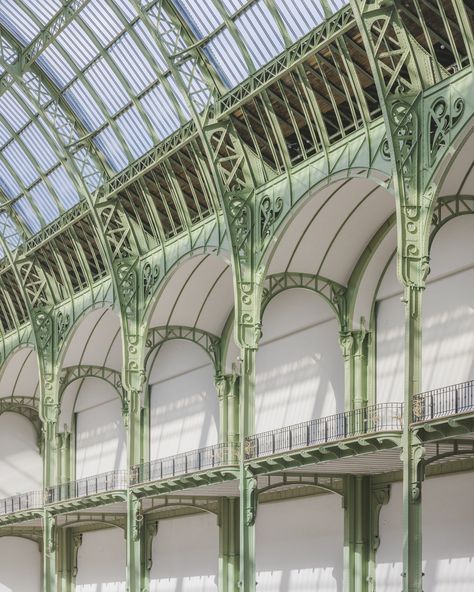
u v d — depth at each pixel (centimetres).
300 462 4153
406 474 3466
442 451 3772
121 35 4631
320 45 3775
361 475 4516
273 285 4656
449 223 4194
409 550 3412
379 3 3456
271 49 4062
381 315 4603
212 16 4191
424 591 4150
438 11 3425
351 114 4053
